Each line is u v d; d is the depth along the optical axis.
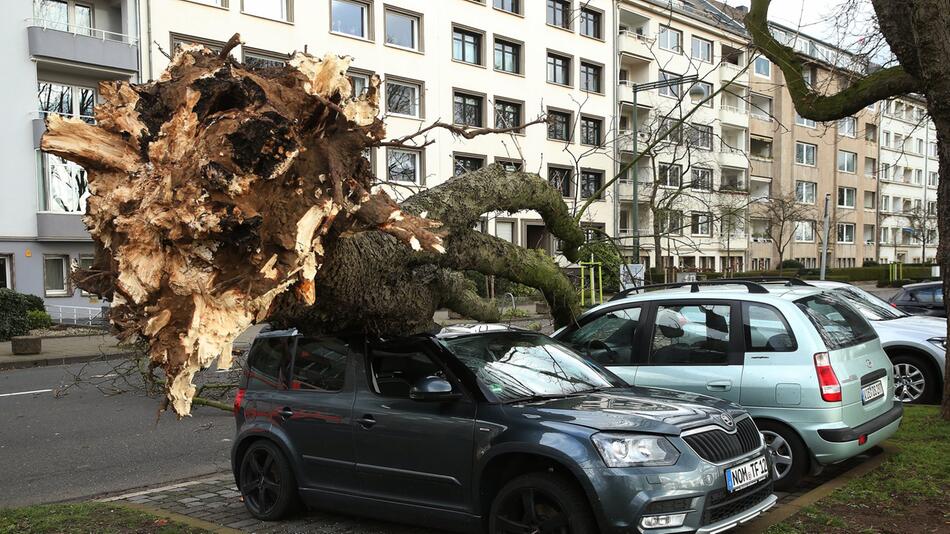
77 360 16.48
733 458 4.09
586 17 39.78
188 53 3.62
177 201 3.07
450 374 4.62
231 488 6.36
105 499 6.18
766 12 8.28
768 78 47.94
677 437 3.90
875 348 6.16
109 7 24.61
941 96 6.05
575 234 7.26
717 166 40.50
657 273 27.45
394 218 3.70
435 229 4.82
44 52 22.41
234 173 3.09
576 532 3.83
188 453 7.89
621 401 4.46
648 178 37.94
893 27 6.61
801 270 43.25
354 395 5.01
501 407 4.35
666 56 40.53
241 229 3.12
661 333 6.22
